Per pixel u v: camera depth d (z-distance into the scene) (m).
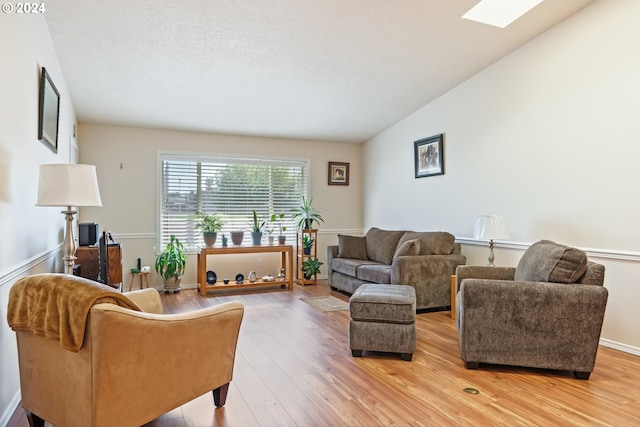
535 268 2.78
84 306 1.54
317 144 6.45
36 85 2.66
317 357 2.93
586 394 2.33
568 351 2.54
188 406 2.17
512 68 3.97
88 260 3.65
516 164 3.94
